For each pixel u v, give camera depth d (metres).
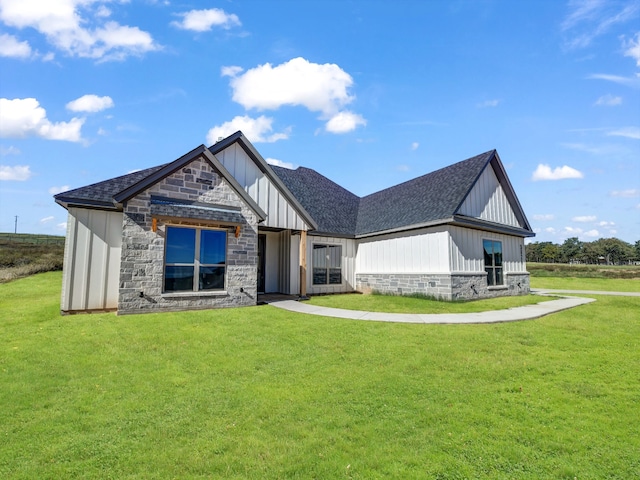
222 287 11.19
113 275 10.34
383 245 16.78
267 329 8.16
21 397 4.49
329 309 11.12
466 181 15.01
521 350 6.63
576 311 11.34
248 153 13.45
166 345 6.84
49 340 7.04
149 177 9.84
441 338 7.48
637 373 5.42
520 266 18.50
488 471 2.98
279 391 4.71
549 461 3.15
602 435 3.61
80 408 4.22
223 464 3.08
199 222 10.67
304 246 14.31
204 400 4.46
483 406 4.29
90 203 9.97
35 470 3.01
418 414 4.07
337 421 3.89
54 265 26.58
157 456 3.22
